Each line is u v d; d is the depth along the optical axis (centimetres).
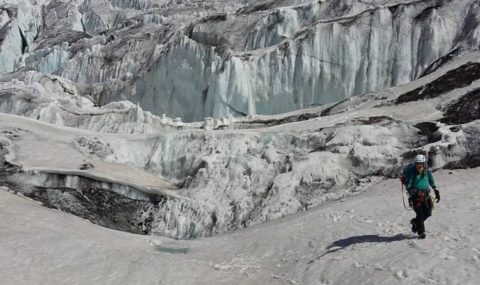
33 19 6994
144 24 5309
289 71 3412
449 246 1054
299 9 3784
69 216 2009
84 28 7169
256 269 1283
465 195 1424
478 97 2205
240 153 2448
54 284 1202
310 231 1478
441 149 1895
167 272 1287
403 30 3197
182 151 2617
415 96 2602
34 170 2261
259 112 3475
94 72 4850
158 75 4019
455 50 2875
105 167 2520
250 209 2127
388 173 2047
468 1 3162
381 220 1393
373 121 2359
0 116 2914
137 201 2286
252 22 3962
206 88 3759
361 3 3606
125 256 1428
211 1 5891
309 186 2081
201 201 2223
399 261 1033
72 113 3672
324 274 1101
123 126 3384
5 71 6162
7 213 1817
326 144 2250
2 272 1251
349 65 3281
